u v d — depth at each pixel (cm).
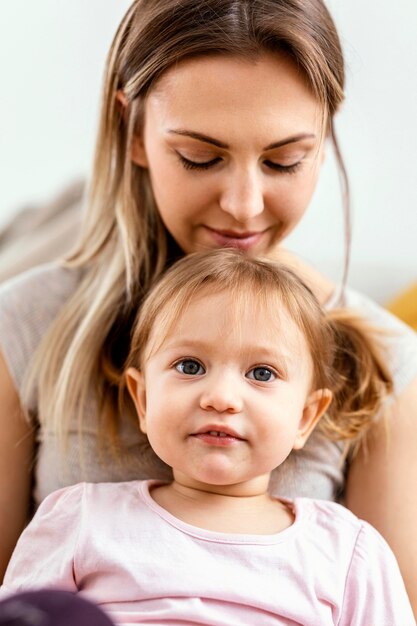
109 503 128
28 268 222
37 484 146
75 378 143
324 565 122
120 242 150
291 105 126
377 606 121
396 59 252
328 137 145
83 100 312
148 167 144
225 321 124
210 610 115
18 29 311
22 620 77
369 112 255
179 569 117
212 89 124
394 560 128
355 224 259
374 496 143
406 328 158
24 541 127
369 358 148
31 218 265
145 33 132
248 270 130
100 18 305
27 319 150
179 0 129
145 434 142
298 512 129
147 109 134
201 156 127
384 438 146
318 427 146
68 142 316
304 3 130
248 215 128
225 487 128
